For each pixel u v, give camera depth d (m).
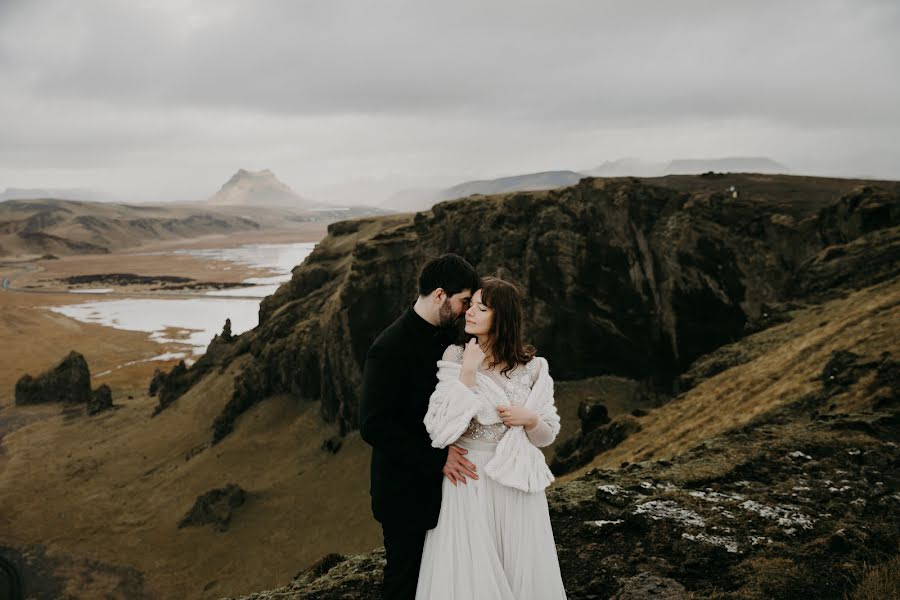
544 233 75.12
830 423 10.09
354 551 56.69
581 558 6.00
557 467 39.34
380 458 4.05
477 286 4.02
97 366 135.00
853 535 5.86
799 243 50.84
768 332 35.22
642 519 6.50
